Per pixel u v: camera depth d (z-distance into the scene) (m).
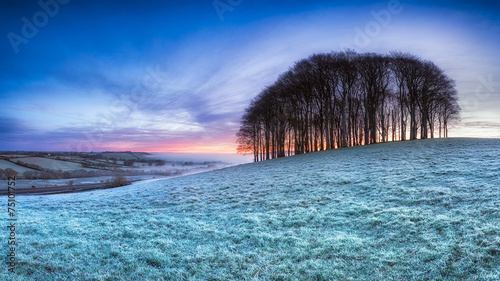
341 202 15.03
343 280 7.43
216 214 14.94
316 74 57.09
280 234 11.12
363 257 8.62
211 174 39.94
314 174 25.27
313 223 12.27
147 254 9.55
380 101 63.09
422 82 56.56
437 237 9.29
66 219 14.59
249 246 10.12
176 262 9.02
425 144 41.56
